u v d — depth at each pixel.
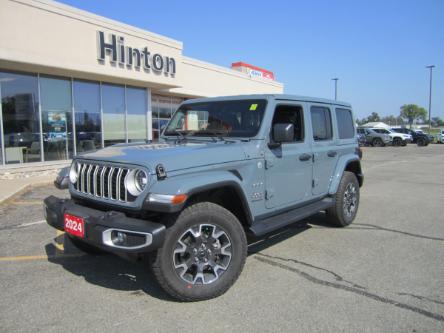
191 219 3.51
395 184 11.26
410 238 5.66
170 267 3.43
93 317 3.31
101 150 4.29
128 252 3.21
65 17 12.17
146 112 16.83
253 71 27.75
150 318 3.29
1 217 6.82
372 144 36.53
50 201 4.16
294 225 6.36
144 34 15.05
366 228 6.20
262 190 4.34
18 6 10.95
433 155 23.98
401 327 3.16
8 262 4.62
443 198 8.92
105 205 3.71
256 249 5.13
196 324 3.20
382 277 4.19
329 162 5.70
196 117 5.07
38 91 12.54
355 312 3.41
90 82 14.27
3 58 10.62
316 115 5.49
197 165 3.62
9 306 3.50
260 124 4.42
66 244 5.32
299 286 3.95
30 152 12.34
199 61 20.56
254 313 3.38
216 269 3.69
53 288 3.89
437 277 4.19
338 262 4.64
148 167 3.35
